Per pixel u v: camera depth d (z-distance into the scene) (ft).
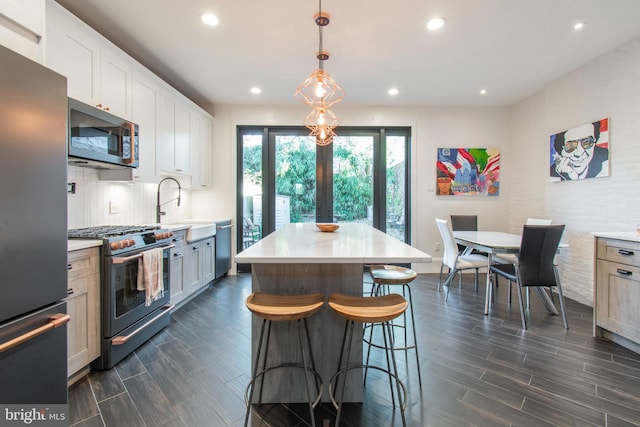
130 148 7.98
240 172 15.06
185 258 10.18
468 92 12.98
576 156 10.77
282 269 5.41
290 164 15.17
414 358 6.89
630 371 6.33
